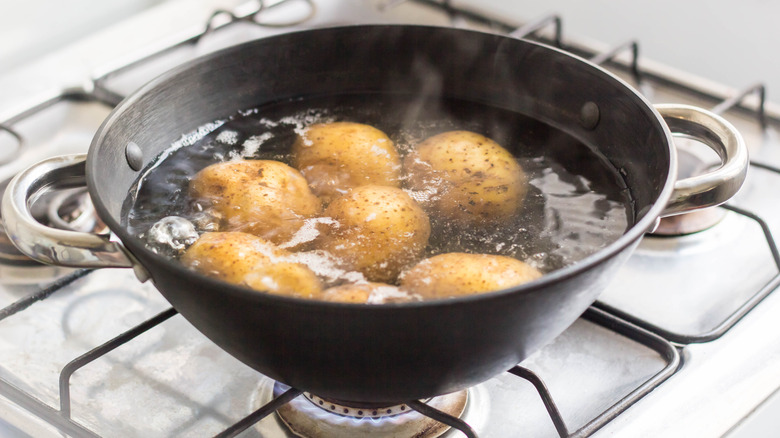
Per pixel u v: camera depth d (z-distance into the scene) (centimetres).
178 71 78
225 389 76
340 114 84
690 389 73
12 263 86
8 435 74
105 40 111
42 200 88
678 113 74
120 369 77
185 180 77
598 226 73
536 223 74
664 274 83
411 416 74
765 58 119
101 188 69
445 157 78
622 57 106
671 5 124
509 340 64
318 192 77
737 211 84
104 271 85
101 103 103
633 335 77
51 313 82
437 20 112
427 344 63
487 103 84
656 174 71
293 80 84
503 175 77
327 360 64
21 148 95
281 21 113
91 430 73
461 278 69
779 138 96
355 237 72
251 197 75
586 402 74
